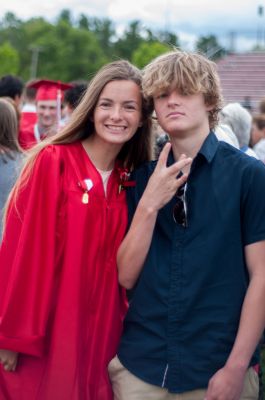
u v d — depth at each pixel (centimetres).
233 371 225
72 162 257
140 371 242
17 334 250
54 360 250
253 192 229
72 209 250
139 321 243
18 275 249
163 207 240
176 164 229
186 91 231
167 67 233
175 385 235
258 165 232
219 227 229
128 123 255
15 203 258
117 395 256
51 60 8381
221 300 230
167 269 236
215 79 240
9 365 260
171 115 234
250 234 231
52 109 586
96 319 256
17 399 261
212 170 234
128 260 245
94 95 256
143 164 273
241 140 445
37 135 590
